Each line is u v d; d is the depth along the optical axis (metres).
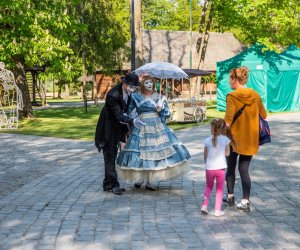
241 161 6.54
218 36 61.66
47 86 87.12
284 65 28.23
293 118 23.02
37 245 5.14
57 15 22.88
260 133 6.54
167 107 7.82
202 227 5.74
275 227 5.70
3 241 5.29
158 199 7.26
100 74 56.28
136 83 7.65
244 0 30.08
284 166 10.04
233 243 5.11
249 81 27.98
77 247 5.05
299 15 32.25
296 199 7.10
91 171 9.81
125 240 5.26
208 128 19.22
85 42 34.25
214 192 7.67
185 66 53.69
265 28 31.20
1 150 13.47
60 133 18.09
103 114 7.72
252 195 7.39
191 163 10.59
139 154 7.59
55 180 8.89
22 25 21.66
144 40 53.97
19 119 24.34
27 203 7.07
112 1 37.78
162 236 5.39
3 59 21.59
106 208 6.72
